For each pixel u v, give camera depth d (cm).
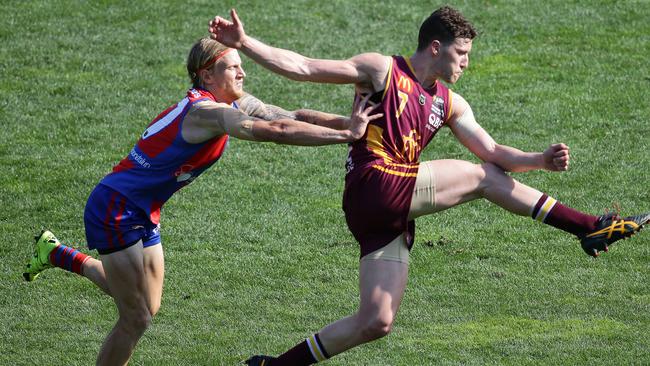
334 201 3378
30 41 4550
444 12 1984
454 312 2631
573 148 3703
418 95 1989
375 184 1956
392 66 1969
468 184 2002
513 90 4159
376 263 1984
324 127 1936
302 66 1908
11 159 3628
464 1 4950
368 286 1975
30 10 4831
